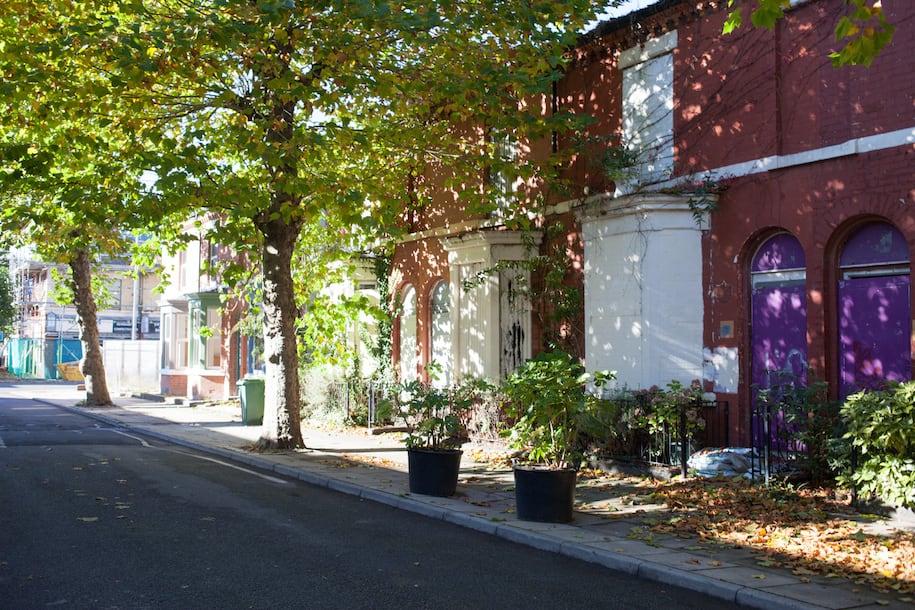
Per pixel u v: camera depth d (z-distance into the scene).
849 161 11.05
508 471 12.94
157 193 12.60
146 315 60.69
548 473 9.06
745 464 11.30
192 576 6.80
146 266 22.48
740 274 12.54
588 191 14.91
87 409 26.92
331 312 18.86
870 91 10.88
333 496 11.20
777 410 11.02
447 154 15.12
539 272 16.39
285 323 15.74
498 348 16.55
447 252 18.91
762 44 12.26
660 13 13.77
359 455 14.98
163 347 34.47
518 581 6.94
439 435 11.26
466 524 9.34
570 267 15.59
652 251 13.06
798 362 11.89
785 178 11.89
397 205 13.61
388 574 7.04
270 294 15.71
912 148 10.34
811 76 11.65
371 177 14.66
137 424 21.47
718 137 12.95
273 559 7.45
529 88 12.65
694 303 12.99
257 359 28.17
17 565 7.06
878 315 10.87
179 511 9.63
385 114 15.20
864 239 11.09
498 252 16.64
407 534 8.78
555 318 15.53
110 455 15.01
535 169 14.68
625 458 12.19
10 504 9.90
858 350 11.07
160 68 11.69
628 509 9.74
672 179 13.57
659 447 11.99
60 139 12.64
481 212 14.98
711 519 8.98
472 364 17.23
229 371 30.36
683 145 13.52
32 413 25.70
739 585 6.53
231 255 29.67
